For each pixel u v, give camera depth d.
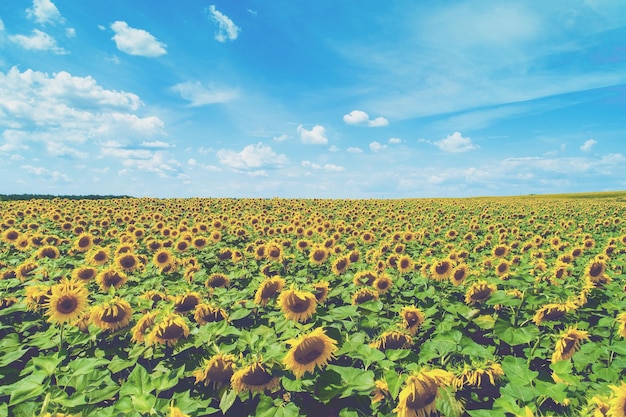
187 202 39.00
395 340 5.16
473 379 4.21
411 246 15.48
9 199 40.25
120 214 25.03
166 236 17.03
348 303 7.49
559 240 15.91
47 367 4.07
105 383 4.26
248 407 4.45
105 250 10.84
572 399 4.06
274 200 44.12
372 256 11.91
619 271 11.05
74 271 8.32
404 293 7.95
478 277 8.59
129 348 5.44
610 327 6.04
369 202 46.03
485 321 6.50
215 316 5.96
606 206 41.22
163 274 9.94
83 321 5.61
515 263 11.94
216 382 4.46
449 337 5.02
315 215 27.00
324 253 10.50
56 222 20.89
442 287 8.79
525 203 49.03
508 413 3.78
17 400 3.58
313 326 5.62
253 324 6.30
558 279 8.52
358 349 4.53
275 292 6.70
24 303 6.44
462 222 26.09
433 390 3.37
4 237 14.16
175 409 3.12
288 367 4.14
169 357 5.06
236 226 18.42
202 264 11.66
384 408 3.84
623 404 3.20
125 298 6.89
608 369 4.79
